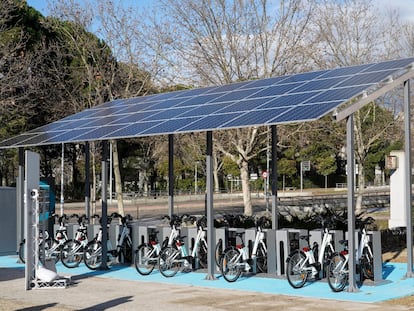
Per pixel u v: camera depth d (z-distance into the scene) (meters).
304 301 10.62
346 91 11.43
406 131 13.07
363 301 10.46
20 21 34.00
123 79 29.16
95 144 31.91
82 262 16.22
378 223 24.41
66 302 11.06
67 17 29.23
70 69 32.16
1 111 30.22
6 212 19.02
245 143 26.67
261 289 11.97
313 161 58.88
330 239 12.45
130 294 11.82
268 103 12.39
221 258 13.16
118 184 27.88
